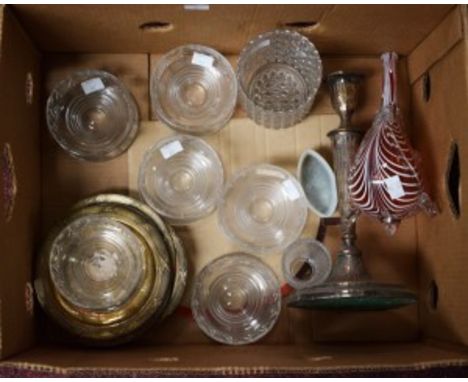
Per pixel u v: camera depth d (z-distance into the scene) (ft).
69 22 2.65
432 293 2.86
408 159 2.62
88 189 3.00
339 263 2.73
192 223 3.00
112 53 3.05
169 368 2.19
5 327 2.33
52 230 2.82
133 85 3.05
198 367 2.20
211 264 2.93
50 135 3.01
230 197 3.02
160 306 2.78
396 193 2.60
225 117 3.01
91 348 2.78
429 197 2.70
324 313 2.98
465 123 2.43
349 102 2.86
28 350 2.62
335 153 2.86
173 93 3.05
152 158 3.00
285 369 2.19
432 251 2.83
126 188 3.01
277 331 2.96
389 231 2.90
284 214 3.00
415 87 3.04
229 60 3.10
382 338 2.98
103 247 2.82
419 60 2.95
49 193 2.98
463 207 2.47
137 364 2.26
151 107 3.05
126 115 2.99
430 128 2.85
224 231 2.96
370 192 2.64
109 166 3.02
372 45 2.97
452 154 2.60
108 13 2.58
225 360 2.36
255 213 3.03
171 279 2.83
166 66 3.03
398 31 2.79
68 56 3.04
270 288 2.94
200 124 3.01
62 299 2.75
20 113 2.65
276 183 3.03
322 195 2.94
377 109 3.10
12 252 2.47
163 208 2.96
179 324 2.95
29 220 2.76
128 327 2.75
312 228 3.00
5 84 2.42
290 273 2.91
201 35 2.84
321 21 2.69
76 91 3.01
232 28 2.77
